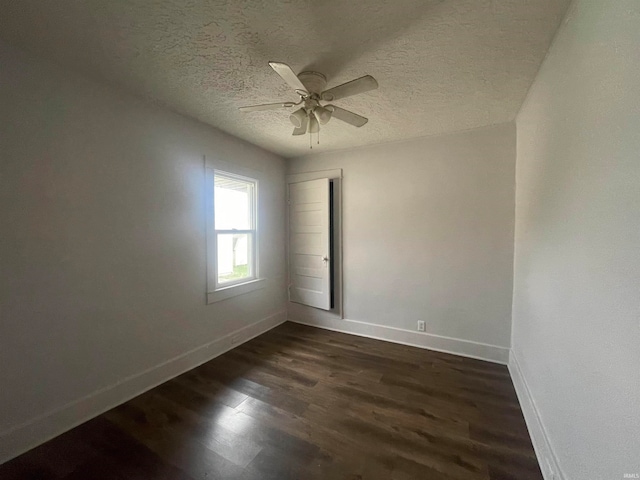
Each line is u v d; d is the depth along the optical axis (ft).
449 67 5.54
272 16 4.22
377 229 10.52
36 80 5.16
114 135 6.36
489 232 8.68
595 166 3.18
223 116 7.98
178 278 7.86
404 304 10.08
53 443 5.25
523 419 5.93
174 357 7.77
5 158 4.82
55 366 5.47
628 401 2.47
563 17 4.17
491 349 8.70
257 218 10.89
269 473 4.60
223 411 6.21
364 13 4.15
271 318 11.75
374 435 5.46
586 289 3.35
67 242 5.62
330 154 11.42
